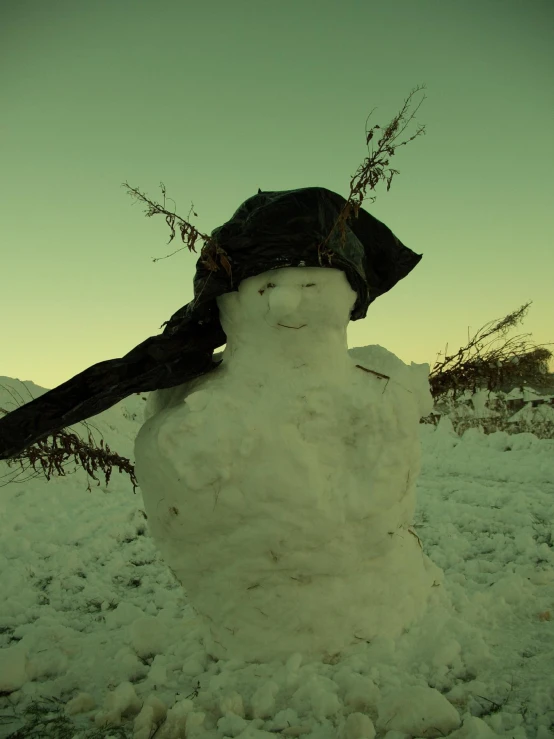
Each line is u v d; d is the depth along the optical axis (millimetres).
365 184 1426
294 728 1300
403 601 1661
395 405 1576
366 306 1740
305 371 1562
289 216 1491
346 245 1564
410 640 1611
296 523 1475
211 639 1663
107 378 1558
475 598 1851
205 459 1455
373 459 1555
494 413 6828
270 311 1499
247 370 1573
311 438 1523
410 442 1608
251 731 1272
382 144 1420
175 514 1515
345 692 1417
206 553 1543
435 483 4113
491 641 1646
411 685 1401
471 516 3061
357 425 1554
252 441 1467
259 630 1566
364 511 1534
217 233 1590
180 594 2275
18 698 1550
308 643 1555
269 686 1425
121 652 1752
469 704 1353
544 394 6777
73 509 3838
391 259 1761
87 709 1483
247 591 1544
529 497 3508
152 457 1516
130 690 1459
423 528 2941
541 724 1263
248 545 1494
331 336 1592
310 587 1545
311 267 1516
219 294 1562
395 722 1277
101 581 2500
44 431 1534
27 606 2229
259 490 1462
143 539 3141
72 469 4691
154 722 1368
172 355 1618
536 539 2664
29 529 3348
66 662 1723
